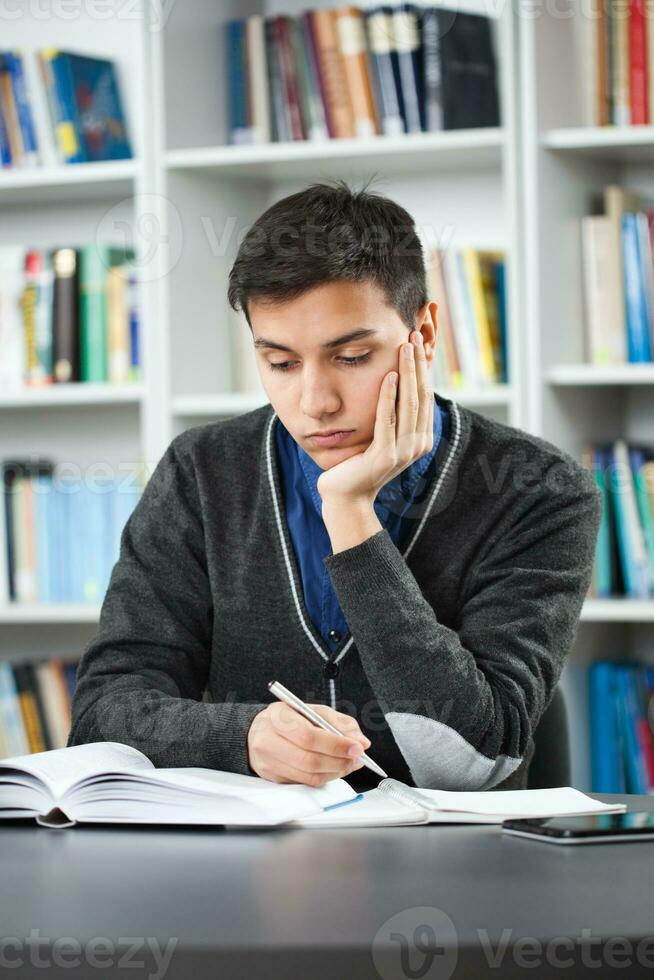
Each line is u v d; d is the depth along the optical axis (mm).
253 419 1656
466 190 3008
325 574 1543
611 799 1260
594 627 2846
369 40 2793
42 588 2998
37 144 3018
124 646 1543
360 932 741
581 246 2799
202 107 2936
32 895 848
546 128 2701
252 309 1316
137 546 1626
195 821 1077
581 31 2832
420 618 1347
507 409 3020
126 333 2967
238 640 1577
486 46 2836
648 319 2689
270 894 844
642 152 2779
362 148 2754
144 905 815
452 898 828
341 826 1103
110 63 3100
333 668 1530
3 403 3014
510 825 1064
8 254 3033
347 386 1335
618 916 777
